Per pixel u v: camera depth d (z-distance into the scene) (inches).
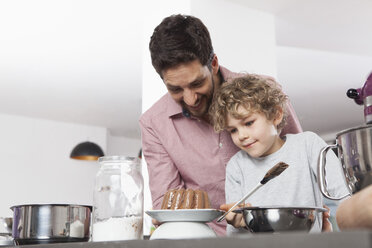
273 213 30.4
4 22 131.6
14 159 226.4
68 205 40.3
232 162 54.9
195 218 33.5
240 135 49.8
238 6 119.1
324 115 242.4
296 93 206.2
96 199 38.3
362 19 135.3
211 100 51.4
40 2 120.5
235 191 53.1
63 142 239.3
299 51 158.6
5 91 191.6
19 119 230.5
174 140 57.3
